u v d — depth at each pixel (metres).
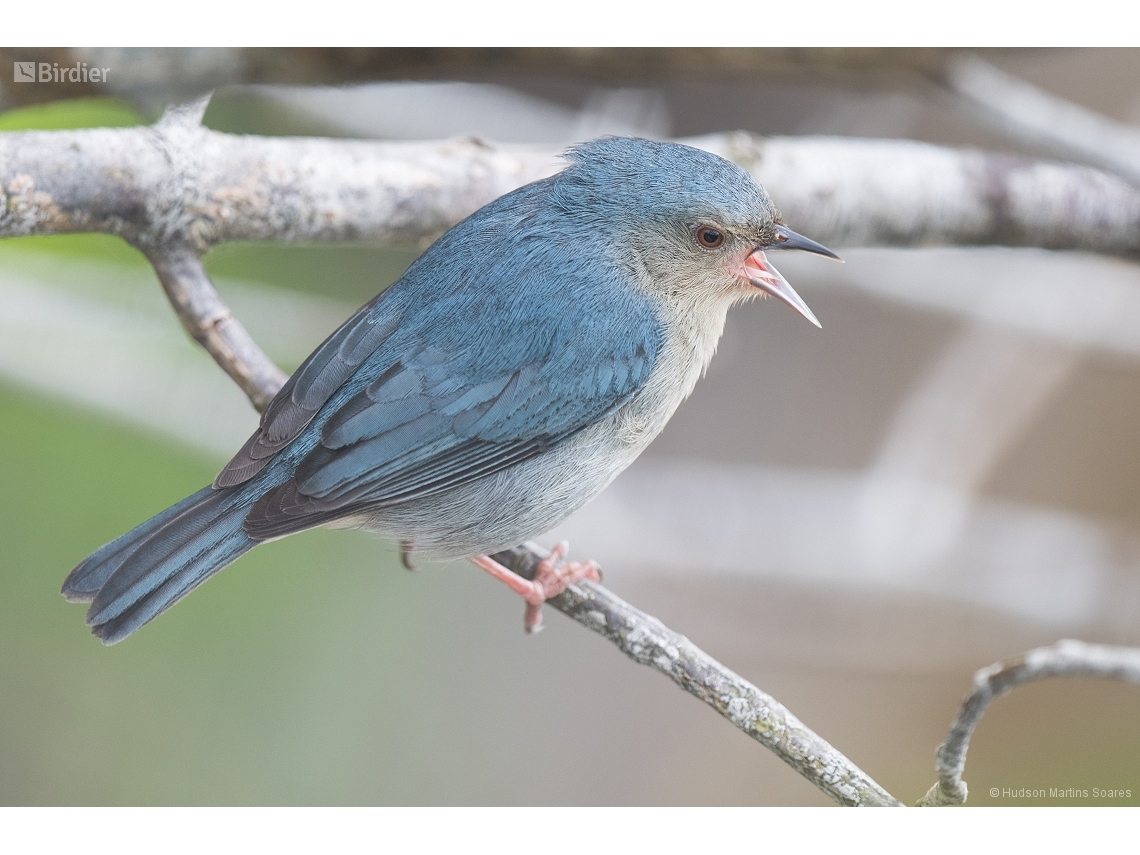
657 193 2.35
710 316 2.36
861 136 2.43
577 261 2.34
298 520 2.33
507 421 2.34
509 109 2.41
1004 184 2.38
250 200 2.35
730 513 2.43
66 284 2.39
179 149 2.34
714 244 2.35
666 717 2.43
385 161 2.36
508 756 2.42
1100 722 2.42
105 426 2.39
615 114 2.42
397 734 2.41
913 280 2.43
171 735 2.40
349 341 2.34
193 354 2.40
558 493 2.35
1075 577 2.43
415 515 2.34
